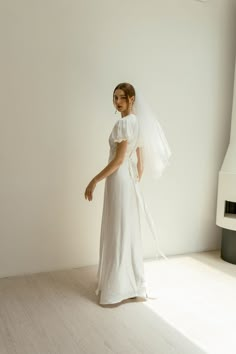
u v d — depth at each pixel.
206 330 2.14
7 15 2.68
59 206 3.03
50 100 2.89
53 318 2.24
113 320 2.24
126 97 2.49
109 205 2.47
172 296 2.62
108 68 3.07
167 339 2.03
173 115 3.42
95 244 3.21
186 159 3.55
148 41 3.21
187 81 3.44
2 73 2.71
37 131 2.88
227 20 3.57
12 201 2.86
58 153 2.97
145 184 3.37
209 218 3.78
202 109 3.57
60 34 2.86
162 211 3.50
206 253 3.72
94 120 3.07
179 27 3.34
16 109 2.79
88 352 1.88
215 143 3.70
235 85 3.44
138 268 2.56
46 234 3.01
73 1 2.88
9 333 2.04
